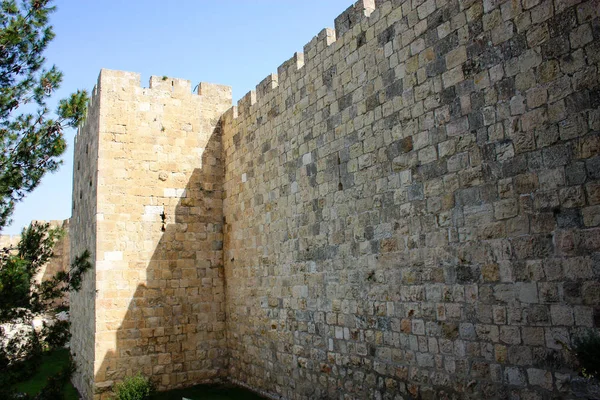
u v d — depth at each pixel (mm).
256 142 17016
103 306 16484
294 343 14320
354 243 12242
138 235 17422
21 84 9953
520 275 8414
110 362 16297
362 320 11844
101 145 17281
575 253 7664
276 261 15445
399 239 10914
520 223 8469
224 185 19203
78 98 10398
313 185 13875
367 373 11594
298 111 14703
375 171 11680
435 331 9922
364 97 12125
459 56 9734
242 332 17203
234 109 18672
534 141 8344
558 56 8062
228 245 18562
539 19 8359
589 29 7664
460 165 9609
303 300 14039
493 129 9023
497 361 8703
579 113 7738
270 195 15961
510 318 8531
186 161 18766
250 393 16016
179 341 17500
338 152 12938
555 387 7789
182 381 17297
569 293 7699
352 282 12234
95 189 17297
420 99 10562
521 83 8594
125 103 17938
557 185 7973
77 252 21406
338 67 13078
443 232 9883
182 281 17922
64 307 30281
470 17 9555
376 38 11820
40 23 10188
